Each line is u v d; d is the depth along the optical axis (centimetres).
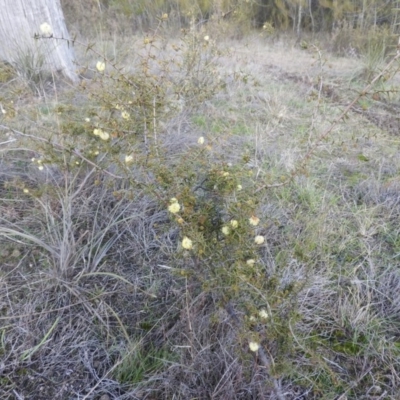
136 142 166
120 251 183
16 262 172
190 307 145
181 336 147
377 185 234
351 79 437
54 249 173
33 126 228
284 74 453
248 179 211
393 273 180
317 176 248
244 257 122
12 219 191
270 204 208
